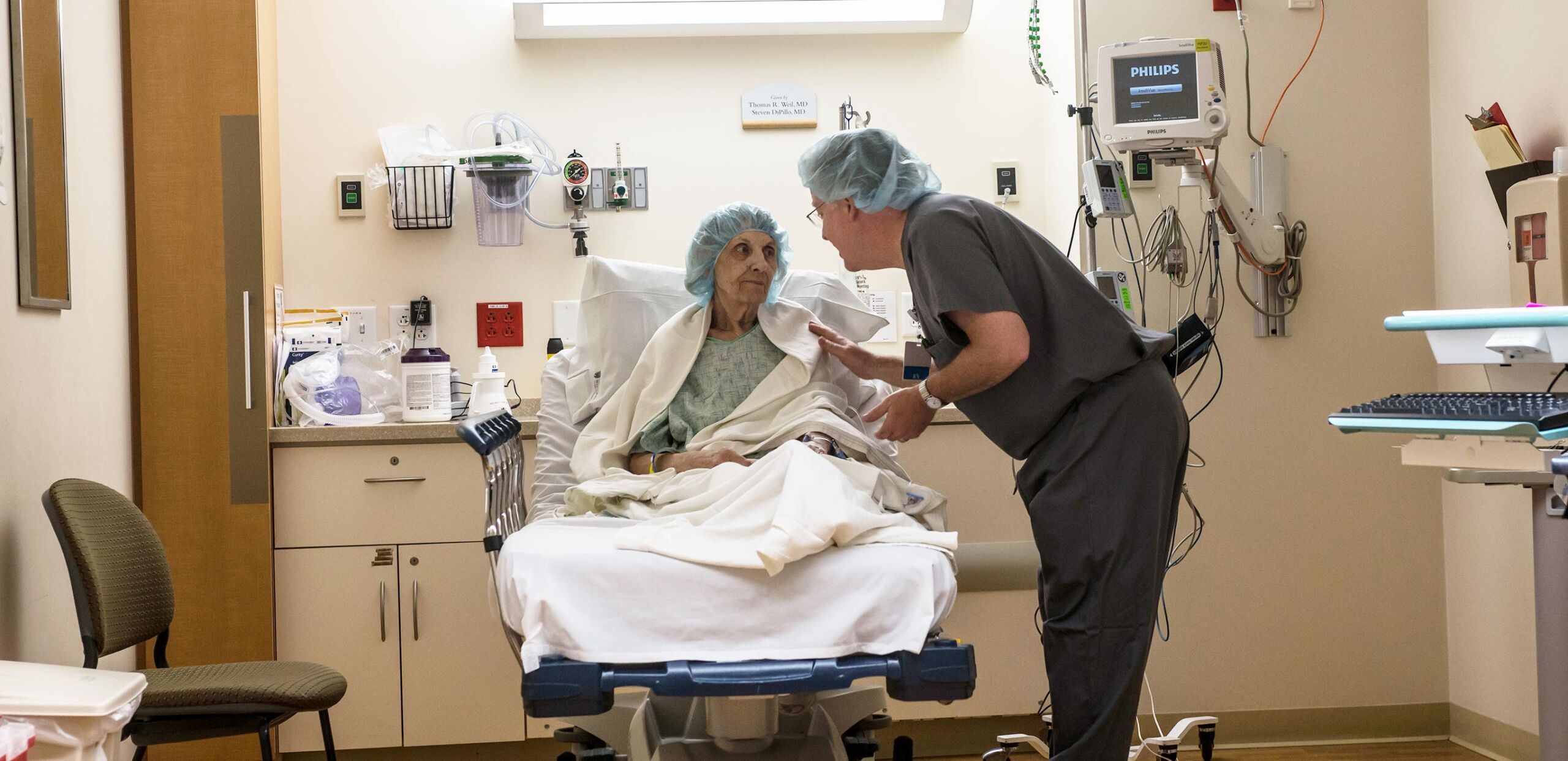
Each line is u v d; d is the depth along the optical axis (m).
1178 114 2.51
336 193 3.19
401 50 3.22
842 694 2.27
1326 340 2.93
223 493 2.80
